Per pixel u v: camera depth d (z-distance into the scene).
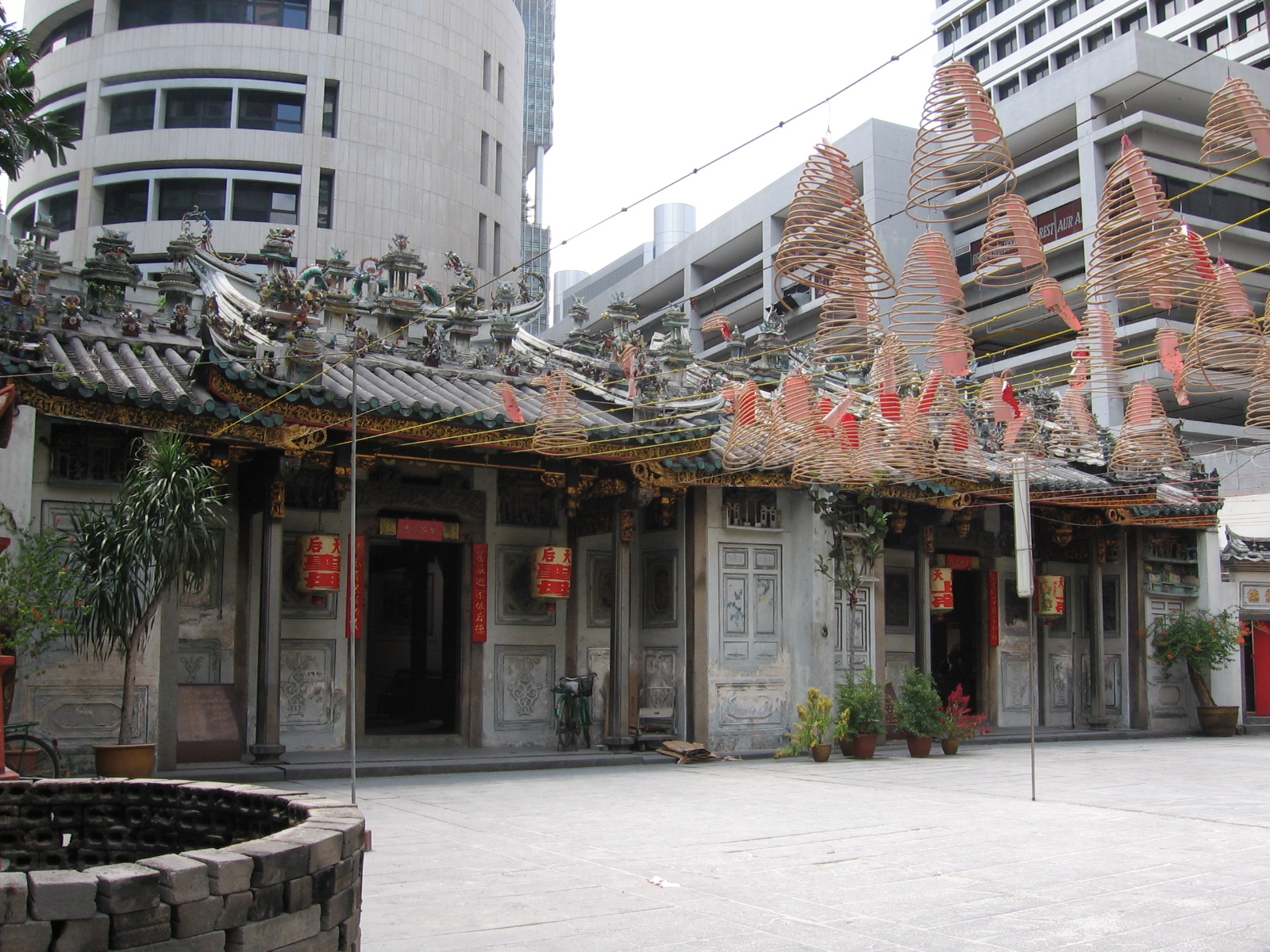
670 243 75.12
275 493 17.33
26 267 16.48
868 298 10.47
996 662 27.84
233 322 17.05
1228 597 30.38
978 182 10.05
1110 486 24.94
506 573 21.42
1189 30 55.41
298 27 53.47
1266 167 38.94
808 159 10.33
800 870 10.09
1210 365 11.24
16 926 3.81
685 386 21.12
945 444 14.83
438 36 56.16
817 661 21.73
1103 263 10.13
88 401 15.07
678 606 21.38
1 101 13.62
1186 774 19.00
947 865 10.47
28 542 14.75
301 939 4.77
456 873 9.71
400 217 53.69
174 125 52.16
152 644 16.06
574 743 20.66
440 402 17.16
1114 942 7.74
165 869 4.21
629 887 9.25
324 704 19.56
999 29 66.25
